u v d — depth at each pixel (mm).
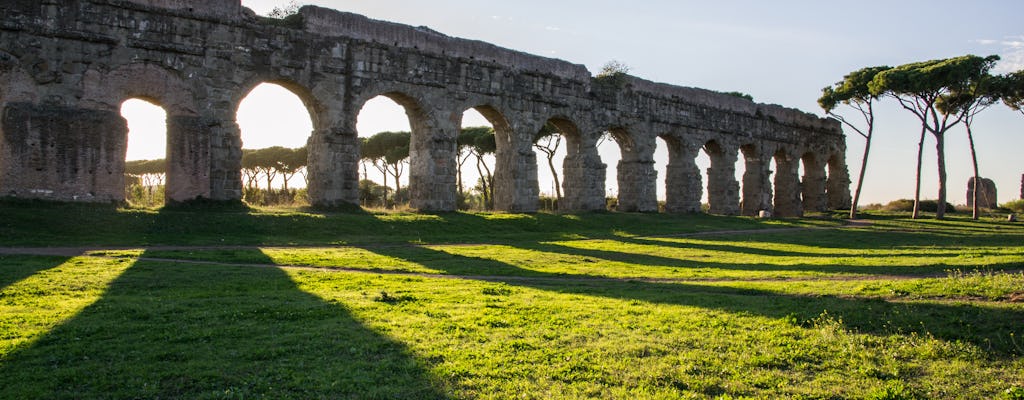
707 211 65750
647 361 11258
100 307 14312
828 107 70750
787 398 9742
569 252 30672
